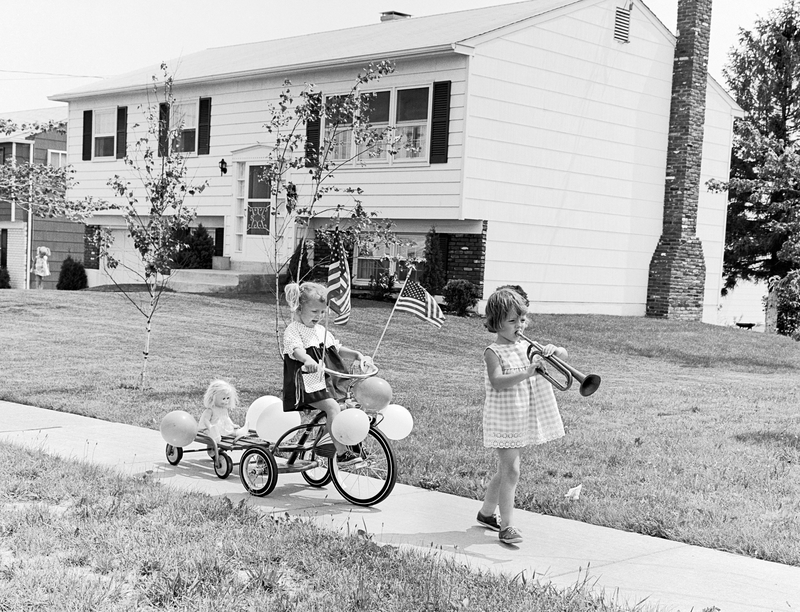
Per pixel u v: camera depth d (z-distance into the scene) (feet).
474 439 28.66
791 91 115.75
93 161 90.84
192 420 24.18
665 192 78.59
